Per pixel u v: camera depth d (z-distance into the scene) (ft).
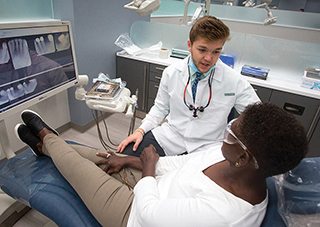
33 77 3.63
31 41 3.46
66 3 5.81
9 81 3.25
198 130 4.12
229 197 2.03
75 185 3.11
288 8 10.84
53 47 3.89
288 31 9.43
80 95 4.58
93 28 6.64
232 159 2.05
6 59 3.14
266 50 6.68
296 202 2.21
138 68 7.80
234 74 3.92
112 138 7.19
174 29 7.67
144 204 2.33
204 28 3.14
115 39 7.72
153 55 8.06
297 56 6.34
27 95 3.59
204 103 4.00
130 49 7.95
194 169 2.62
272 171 1.83
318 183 2.23
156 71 7.51
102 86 4.24
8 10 5.18
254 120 1.81
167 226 2.02
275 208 2.34
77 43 6.29
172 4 11.12
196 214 1.96
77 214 3.04
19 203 4.19
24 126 3.97
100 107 4.04
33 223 4.29
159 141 4.37
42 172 3.70
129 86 8.30
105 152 3.92
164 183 2.86
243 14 9.87
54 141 3.68
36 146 3.95
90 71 7.10
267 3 5.25
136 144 4.17
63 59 4.17
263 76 6.44
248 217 1.95
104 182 3.03
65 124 7.34
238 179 2.05
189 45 3.73
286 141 1.67
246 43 6.85
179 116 4.29
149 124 4.47
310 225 2.02
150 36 8.20
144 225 2.20
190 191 2.33
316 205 2.06
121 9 7.49
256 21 9.79
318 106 5.72
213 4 10.23
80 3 5.95
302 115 6.00
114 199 2.87
